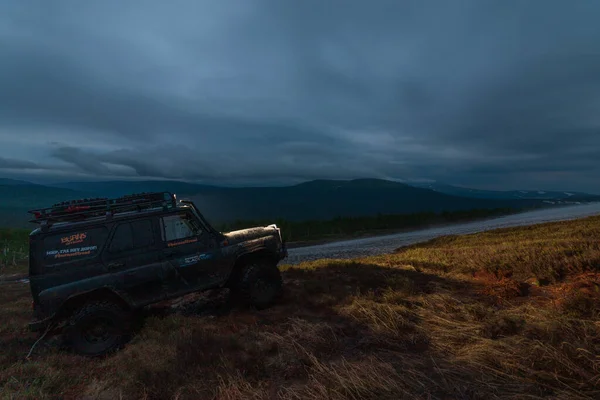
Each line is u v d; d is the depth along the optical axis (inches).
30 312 329.7
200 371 170.7
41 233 228.2
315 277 369.7
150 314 278.8
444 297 262.2
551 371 146.9
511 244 516.1
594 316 192.7
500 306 244.1
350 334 211.6
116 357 202.7
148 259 249.1
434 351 180.4
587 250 328.5
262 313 262.7
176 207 267.1
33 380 175.0
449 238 922.1
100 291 233.6
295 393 142.7
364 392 140.0
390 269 394.6
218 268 269.3
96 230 240.5
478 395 135.7
